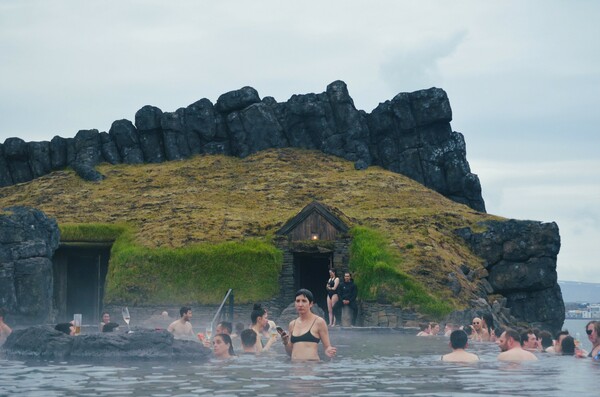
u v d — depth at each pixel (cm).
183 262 4769
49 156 7431
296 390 994
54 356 1515
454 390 994
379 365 1398
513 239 5066
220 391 986
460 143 7094
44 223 4009
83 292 5166
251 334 1722
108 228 5288
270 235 4900
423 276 4303
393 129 7194
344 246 4631
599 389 1002
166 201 6044
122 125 7450
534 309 5016
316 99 7381
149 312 4612
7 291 3712
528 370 1287
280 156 7162
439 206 5931
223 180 6750
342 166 7019
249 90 7538
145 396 938
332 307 4094
